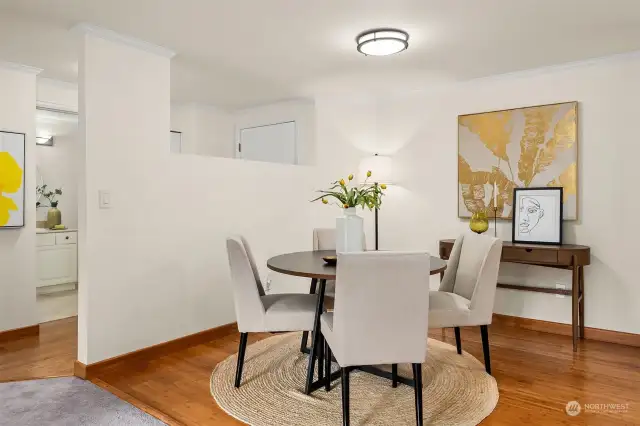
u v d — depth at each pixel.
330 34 3.03
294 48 3.31
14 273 3.71
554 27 2.94
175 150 5.30
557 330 3.84
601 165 3.65
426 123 4.57
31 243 3.81
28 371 3.00
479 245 3.07
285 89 4.52
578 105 3.73
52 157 5.70
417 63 3.70
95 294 2.95
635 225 3.52
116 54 3.04
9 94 3.66
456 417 2.31
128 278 3.13
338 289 2.08
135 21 2.80
